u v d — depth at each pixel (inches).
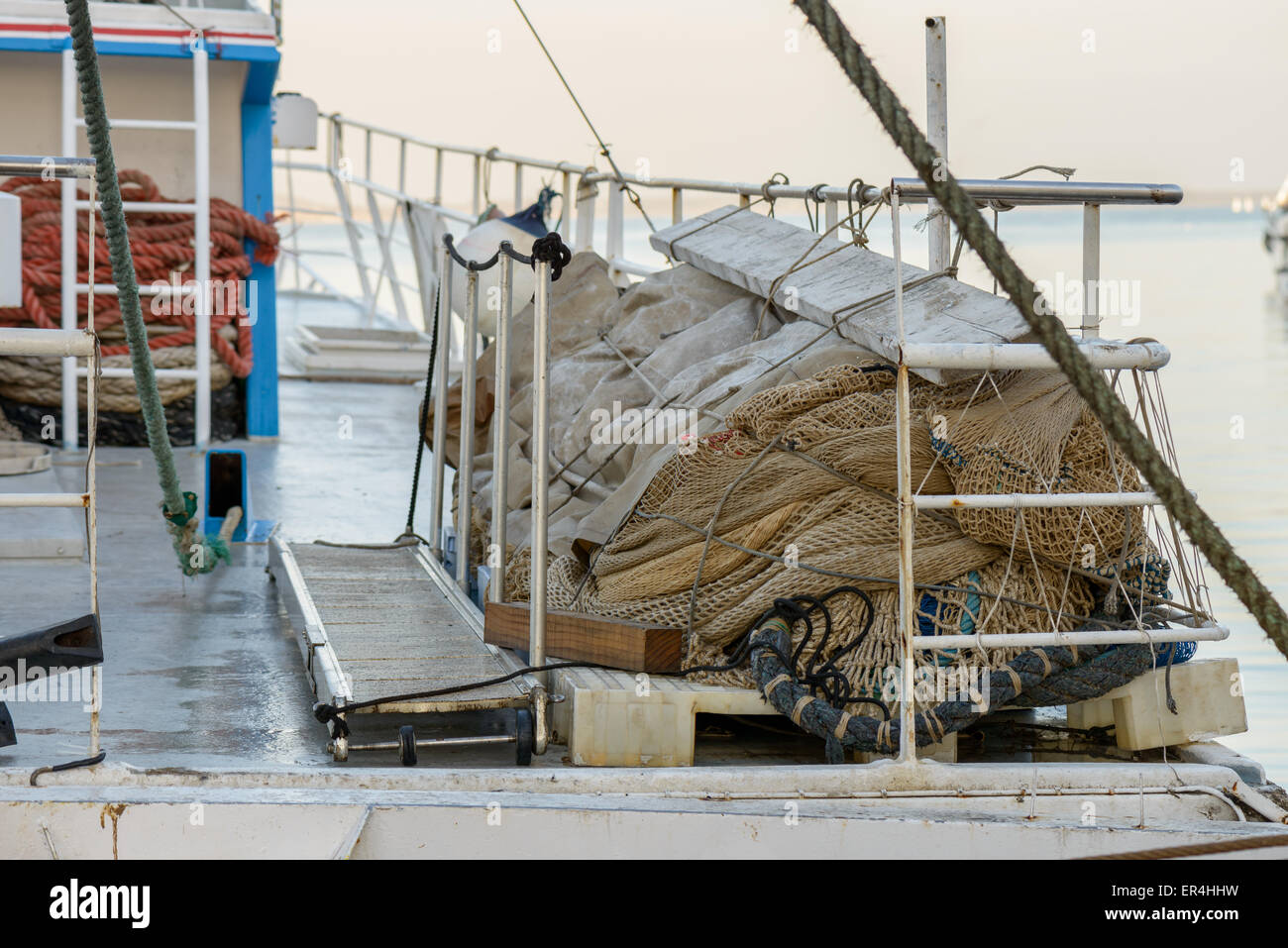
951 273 180.1
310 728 160.9
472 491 215.5
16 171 159.5
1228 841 127.0
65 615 210.2
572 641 160.7
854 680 150.3
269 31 360.8
